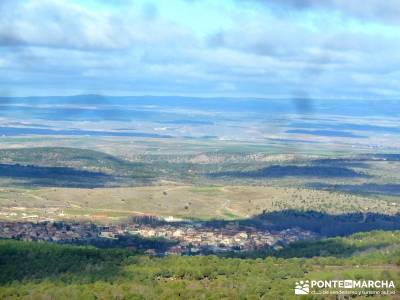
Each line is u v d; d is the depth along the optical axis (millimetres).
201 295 190625
